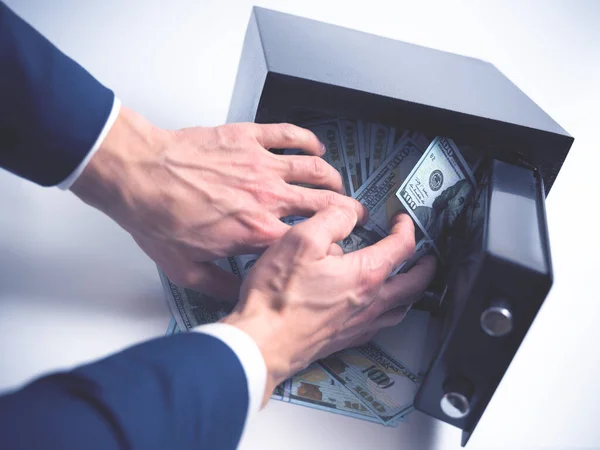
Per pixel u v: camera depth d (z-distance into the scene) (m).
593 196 1.15
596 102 1.34
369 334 0.78
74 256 0.83
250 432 0.69
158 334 0.76
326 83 0.70
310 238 0.63
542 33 1.52
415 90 0.75
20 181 0.92
